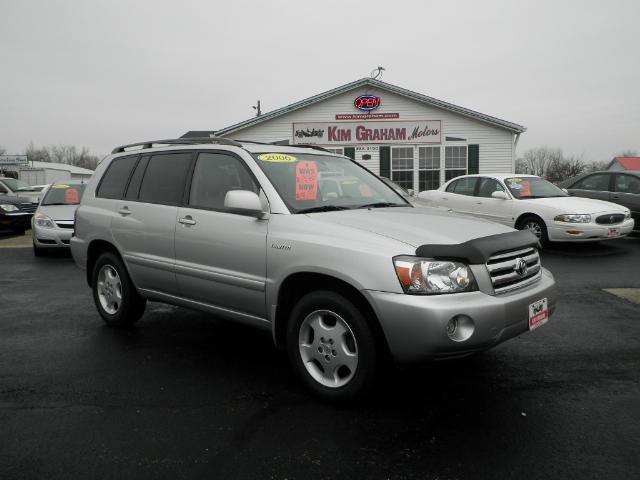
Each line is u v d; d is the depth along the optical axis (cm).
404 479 261
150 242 469
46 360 441
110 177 541
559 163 7362
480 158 2178
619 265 874
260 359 443
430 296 307
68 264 985
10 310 621
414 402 351
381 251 321
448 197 1199
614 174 1220
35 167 6312
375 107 2175
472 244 326
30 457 284
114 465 276
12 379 398
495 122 2130
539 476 262
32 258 1068
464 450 288
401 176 2216
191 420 327
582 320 544
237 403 353
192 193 446
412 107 2183
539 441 297
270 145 457
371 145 2205
